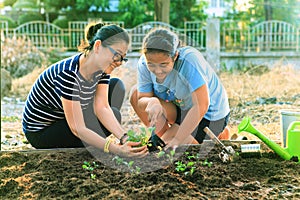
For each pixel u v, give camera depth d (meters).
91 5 14.07
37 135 3.92
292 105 7.36
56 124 3.87
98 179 3.22
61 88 3.52
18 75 10.42
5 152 3.71
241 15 13.91
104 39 3.46
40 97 3.75
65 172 3.33
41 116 3.84
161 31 3.46
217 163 3.56
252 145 3.76
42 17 14.04
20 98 8.57
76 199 2.97
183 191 3.05
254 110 7.06
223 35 11.87
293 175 3.40
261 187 3.18
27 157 3.66
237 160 3.66
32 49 10.74
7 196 3.07
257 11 13.89
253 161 3.64
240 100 7.70
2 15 13.73
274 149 3.75
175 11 13.92
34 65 10.59
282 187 3.18
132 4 13.99
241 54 10.48
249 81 8.91
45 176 3.27
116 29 3.49
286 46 11.68
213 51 10.51
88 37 3.68
